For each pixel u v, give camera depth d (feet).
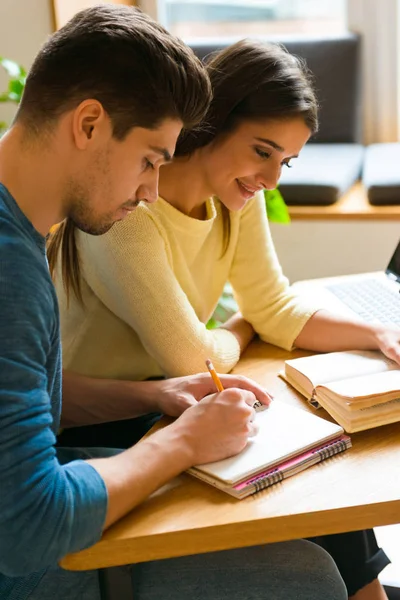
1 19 9.35
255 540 3.32
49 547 3.11
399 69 11.12
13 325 3.02
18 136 3.25
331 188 8.96
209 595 3.71
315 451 3.70
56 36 3.25
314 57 10.71
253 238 5.45
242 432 3.69
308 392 4.29
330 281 6.11
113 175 3.29
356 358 4.59
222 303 7.79
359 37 10.73
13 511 3.02
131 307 4.60
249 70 4.46
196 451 3.61
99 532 3.23
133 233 4.53
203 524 3.28
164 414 4.37
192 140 4.69
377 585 5.16
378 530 6.88
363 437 3.89
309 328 5.07
